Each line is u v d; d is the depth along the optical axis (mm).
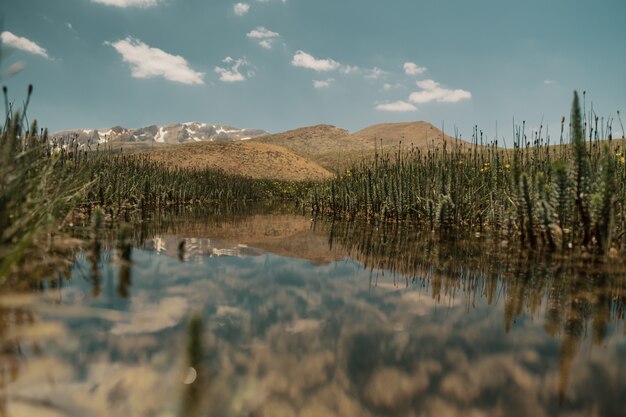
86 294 2453
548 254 4391
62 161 6066
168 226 6828
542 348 1913
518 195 5199
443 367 1688
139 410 1268
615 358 1810
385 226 7801
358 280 3227
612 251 4270
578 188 4465
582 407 1406
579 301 2693
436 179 8266
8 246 2834
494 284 3137
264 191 28031
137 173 15320
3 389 1352
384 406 1373
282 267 3648
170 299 2459
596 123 6336
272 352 1776
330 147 101438
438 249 4848
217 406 1320
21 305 2160
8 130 3006
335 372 1610
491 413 1355
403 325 2188
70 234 4676
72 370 1499
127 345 1743
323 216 10852
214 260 3834
